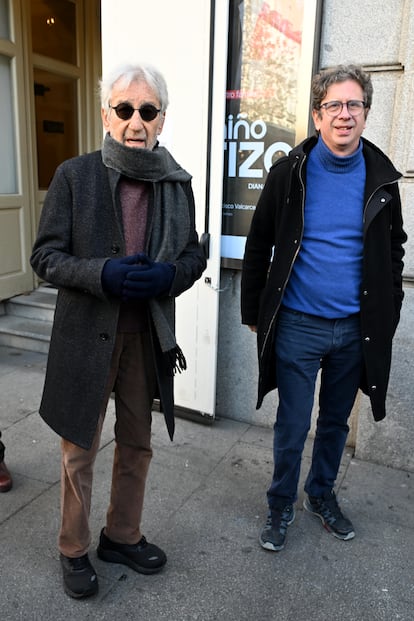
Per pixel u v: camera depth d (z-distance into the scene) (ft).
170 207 6.15
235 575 7.17
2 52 15.02
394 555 7.64
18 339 15.26
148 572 7.07
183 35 9.85
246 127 10.25
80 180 5.82
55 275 5.69
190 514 8.36
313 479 8.19
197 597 6.78
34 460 9.75
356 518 8.44
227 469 9.64
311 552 7.66
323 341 7.16
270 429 11.21
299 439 7.46
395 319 7.40
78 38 17.93
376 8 8.89
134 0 10.12
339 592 6.94
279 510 7.77
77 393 6.04
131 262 5.63
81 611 6.50
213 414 11.11
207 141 10.02
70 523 6.52
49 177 17.87
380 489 9.21
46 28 16.81
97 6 18.17
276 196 7.13
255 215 7.45
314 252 6.95
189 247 6.59
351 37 9.15
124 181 5.97
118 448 6.84
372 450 9.95
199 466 9.70
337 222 6.85
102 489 8.89
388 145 9.21
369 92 6.52
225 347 11.27
